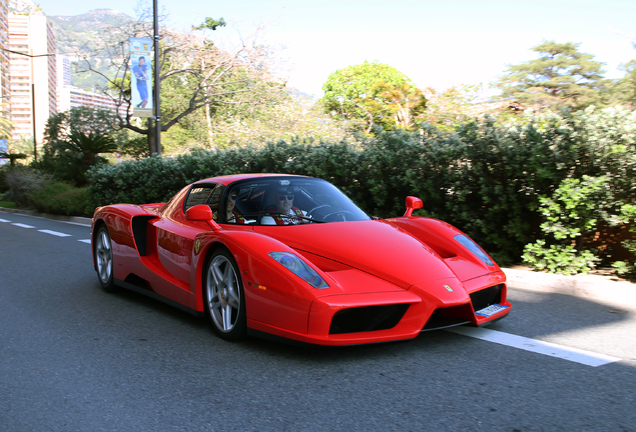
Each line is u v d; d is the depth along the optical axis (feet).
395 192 24.63
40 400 8.80
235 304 11.45
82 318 14.01
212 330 12.62
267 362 10.36
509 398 8.57
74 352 11.25
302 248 11.72
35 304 15.66
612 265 18.24
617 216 17.87
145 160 41.22
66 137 87.86
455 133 22.54
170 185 37.99
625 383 9.19
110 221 16.62
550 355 10.69
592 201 17.79
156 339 12.03
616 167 18.44
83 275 20.35
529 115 21.59
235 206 13.55
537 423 7.68
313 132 61.31
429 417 7.91
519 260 21.29
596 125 18.42
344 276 10.64
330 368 9.99
